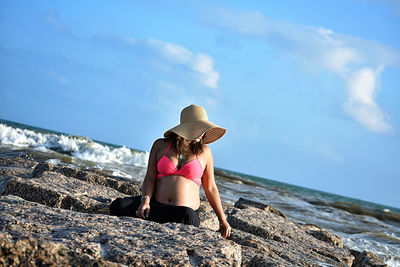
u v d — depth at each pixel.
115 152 19.75
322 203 22.61
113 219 3.47
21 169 8.54
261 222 7.10
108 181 7.68
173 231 3.29
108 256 2.54
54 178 6.47
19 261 1.96
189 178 4.54
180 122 4.89
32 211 3.39
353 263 6.82
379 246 10.63
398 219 20.05
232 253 3.07
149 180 4.56
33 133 18.70
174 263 2.54
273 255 4.79
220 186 19.31
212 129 4.82
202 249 2.88
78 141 18.95
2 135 17.42
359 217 16.98
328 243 7.22
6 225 2.72
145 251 2.66
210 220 5.85
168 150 4.54
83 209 5.34
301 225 9.27
